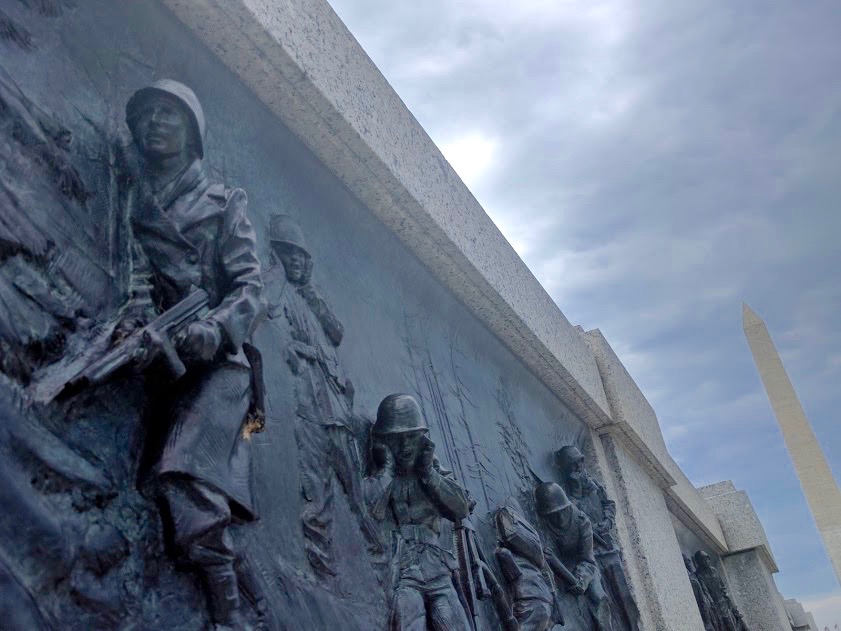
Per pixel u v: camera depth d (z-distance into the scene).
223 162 3.48
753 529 14.40
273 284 3.47
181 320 2.48
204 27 3.55
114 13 3.07
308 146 4.29
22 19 2.59
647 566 7.44
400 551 3.59
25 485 1.96
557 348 7.14
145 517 2.25
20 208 2.29
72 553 1.99
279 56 3.80
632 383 9.59
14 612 1.78
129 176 2.76
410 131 5.19
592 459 7.93
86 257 2.45
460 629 3.53
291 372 3.33
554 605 4.98
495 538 4.82
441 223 5.22
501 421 5.86
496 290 5.95
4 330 2.09
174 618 2.18
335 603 2.96
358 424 3.74
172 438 2.34
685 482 11.71
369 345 4.23
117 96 2.91
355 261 4.46
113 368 2.25
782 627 13.57
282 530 2.85
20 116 2.41
